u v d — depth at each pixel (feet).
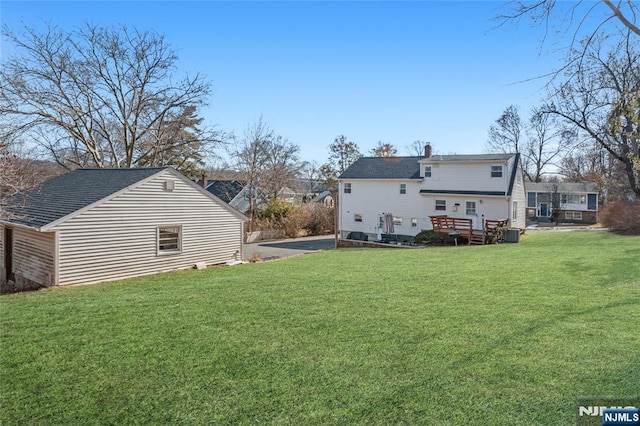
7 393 13.29
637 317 19.85
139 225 43.50
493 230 70.69
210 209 51.31
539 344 16.39
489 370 14.07
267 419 11.38
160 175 45.42
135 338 18.54
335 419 11.28
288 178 128.77
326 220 115.96
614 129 31.94
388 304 23.90
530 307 22.22
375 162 102.83
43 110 72.38
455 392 12.60
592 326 18.57
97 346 17.56
